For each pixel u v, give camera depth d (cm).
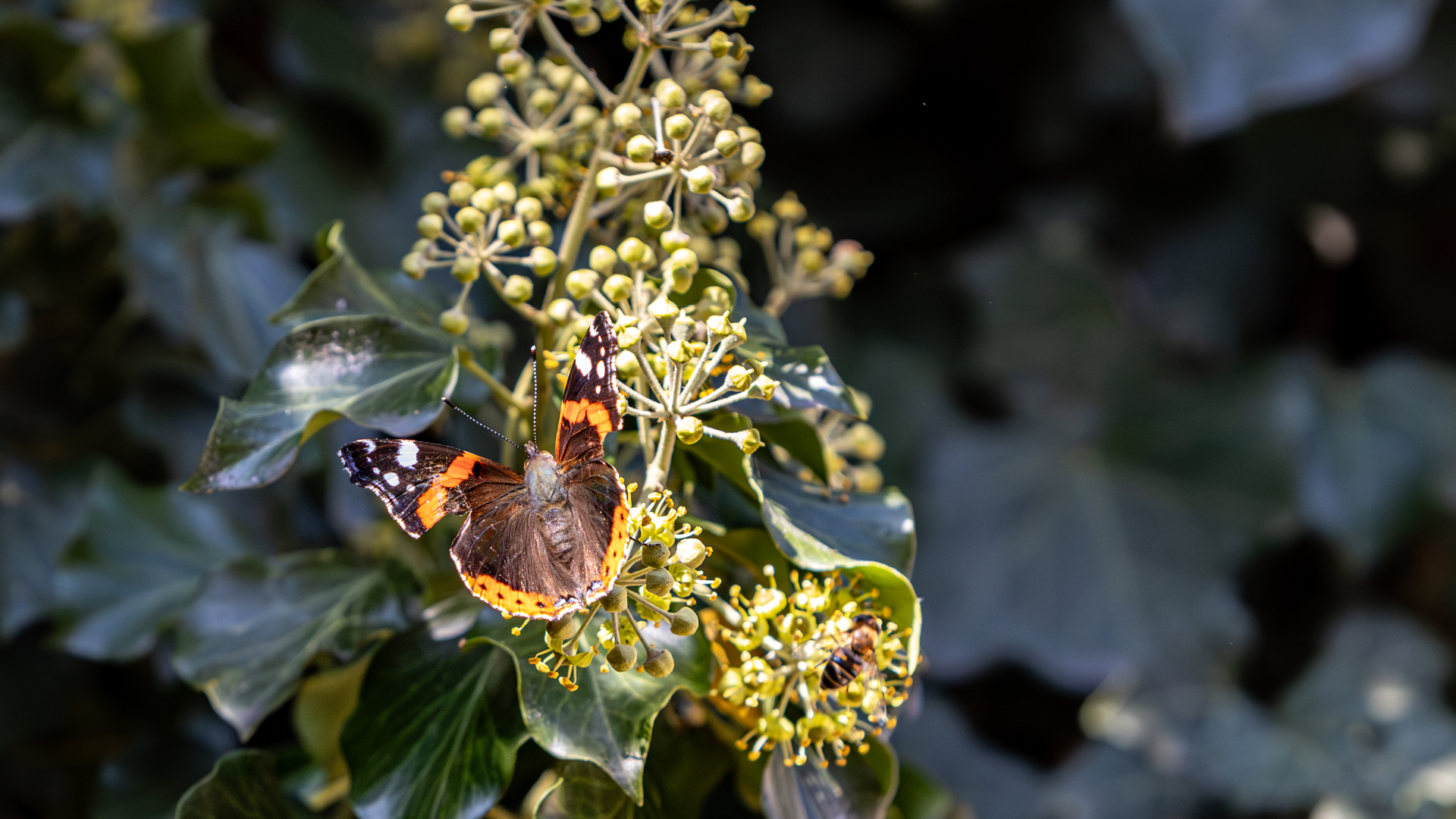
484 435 62
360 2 97
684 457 58
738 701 55
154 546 68
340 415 56
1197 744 95
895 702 55
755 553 57
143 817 67
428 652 58
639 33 56
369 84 94
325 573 60
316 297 58
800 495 58
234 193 73
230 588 60
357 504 66
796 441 58
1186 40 81
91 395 73
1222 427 99
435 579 60
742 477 57
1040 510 99
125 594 67
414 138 95
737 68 59
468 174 59
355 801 57
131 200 73
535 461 57
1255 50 81
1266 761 94
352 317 57
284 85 91
